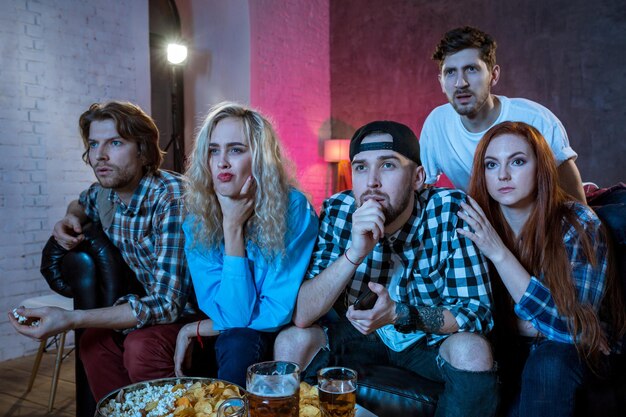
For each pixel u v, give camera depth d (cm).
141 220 196
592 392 154
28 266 344
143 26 421
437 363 154
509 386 161
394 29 579
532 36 509
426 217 167
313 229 174
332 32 612
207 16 507
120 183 194
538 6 505
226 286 163
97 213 222
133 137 195
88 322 168
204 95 515
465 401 143
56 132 360
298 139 568
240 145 163
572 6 490
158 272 186
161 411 110
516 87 518
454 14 545
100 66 388
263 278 170
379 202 155
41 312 162
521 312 154
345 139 611
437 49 248
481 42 235
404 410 153
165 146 500
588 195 220
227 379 161
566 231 156
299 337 163
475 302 158
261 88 511
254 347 163
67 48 366
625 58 470
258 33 503
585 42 486
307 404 117
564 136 233
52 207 358
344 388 108
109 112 192
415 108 571
